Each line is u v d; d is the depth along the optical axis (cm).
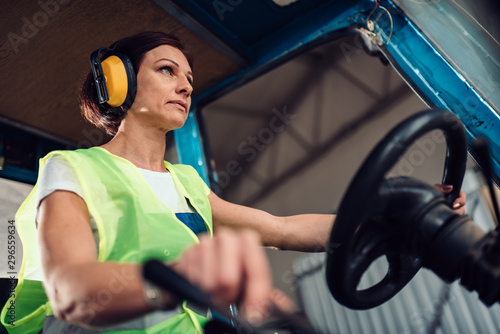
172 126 105
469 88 108
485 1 132
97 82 101
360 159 601
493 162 100
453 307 493
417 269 72
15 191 153
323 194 629
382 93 556
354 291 68
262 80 471
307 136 582
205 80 166
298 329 44
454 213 64
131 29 141
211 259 32
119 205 83
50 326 76
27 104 155
